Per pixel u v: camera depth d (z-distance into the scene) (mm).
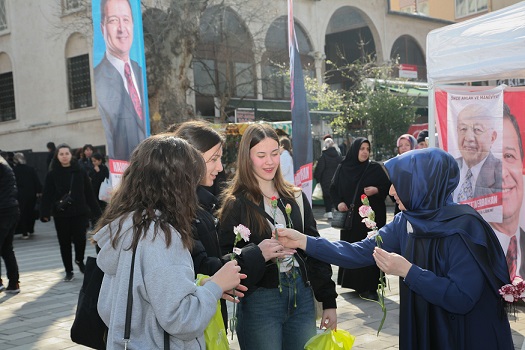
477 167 6355
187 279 2240
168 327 2207
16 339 5805
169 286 2197
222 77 24844
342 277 7016
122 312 2248
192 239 2420
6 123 26203
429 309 2822
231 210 3336
